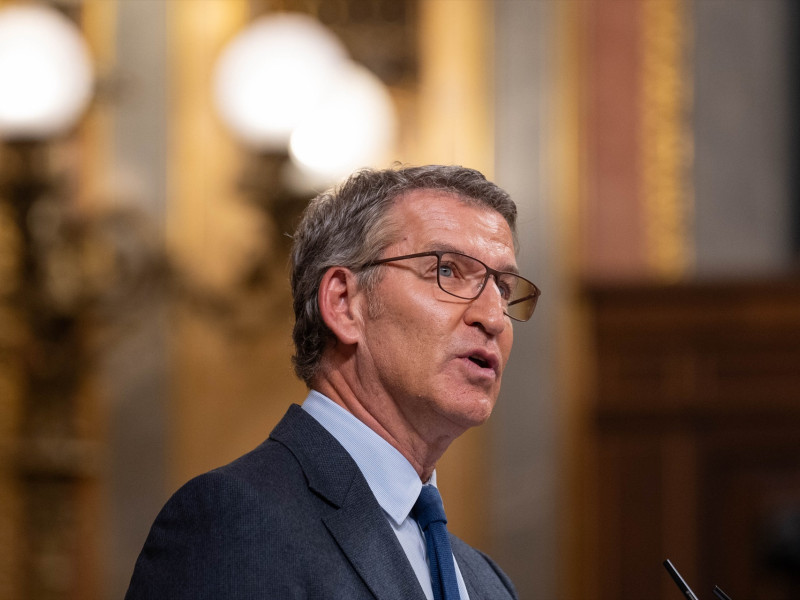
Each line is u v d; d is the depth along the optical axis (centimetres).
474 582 655
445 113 1552
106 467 1481
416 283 593
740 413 1556
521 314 652
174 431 1486
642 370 1568
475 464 1509
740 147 1622
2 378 1485
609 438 1561
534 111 1559
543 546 1498
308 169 1433
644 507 1547
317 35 1466
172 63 1534
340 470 564
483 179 641
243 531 507
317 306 616
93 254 1488
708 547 1540
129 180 1514
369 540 538
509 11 1573
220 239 1507
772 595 1530
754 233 1611
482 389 590
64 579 1471
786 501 1538
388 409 595
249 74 1453
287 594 495
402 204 614
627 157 1594
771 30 1645
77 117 1462
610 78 1603
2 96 1425
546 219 1550
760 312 1562
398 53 1566
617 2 1614
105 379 1487
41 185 1454
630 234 1584
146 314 1494
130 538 1475
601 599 1528
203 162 1520
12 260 1500
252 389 1491
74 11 1540
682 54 1623
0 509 1479
